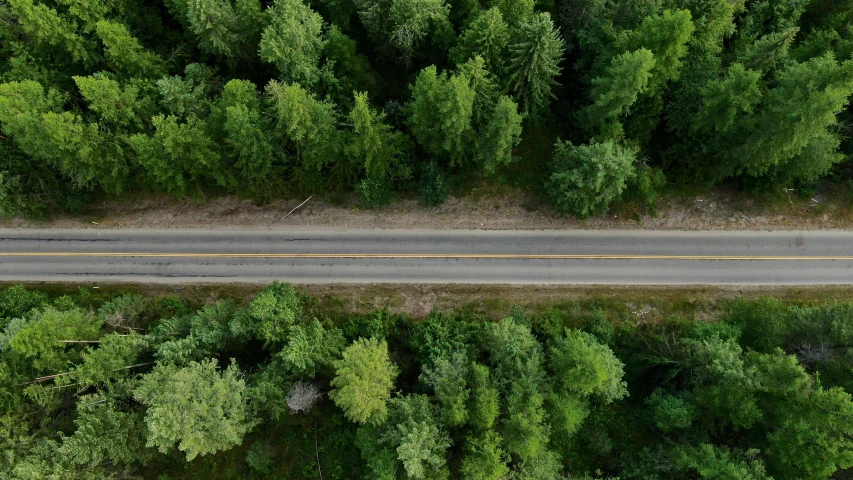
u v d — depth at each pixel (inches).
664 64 1542.8
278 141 1700.3
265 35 1529.3
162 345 1434.5
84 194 1887.3
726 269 1782.7
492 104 1622.8
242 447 1619.1
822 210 1818.4
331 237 1862.7
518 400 1346.0
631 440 1584.6
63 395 1409.9
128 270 1845.5
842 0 1833.2
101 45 1672.0
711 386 1391.5
